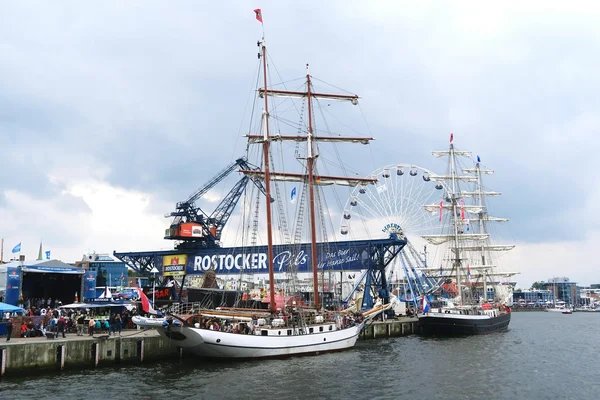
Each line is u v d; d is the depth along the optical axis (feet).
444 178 376.27
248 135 247.09
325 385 143.74
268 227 213.25
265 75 235.20
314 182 260.01
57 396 124.77
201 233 366.02
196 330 165.17
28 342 147.23
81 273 246.06
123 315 201.05
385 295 304.50
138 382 142.00
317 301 237.45
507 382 154.51
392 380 153.69
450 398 133.49
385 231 339.98
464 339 274.36
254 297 248.93
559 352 227.40
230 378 149.38
